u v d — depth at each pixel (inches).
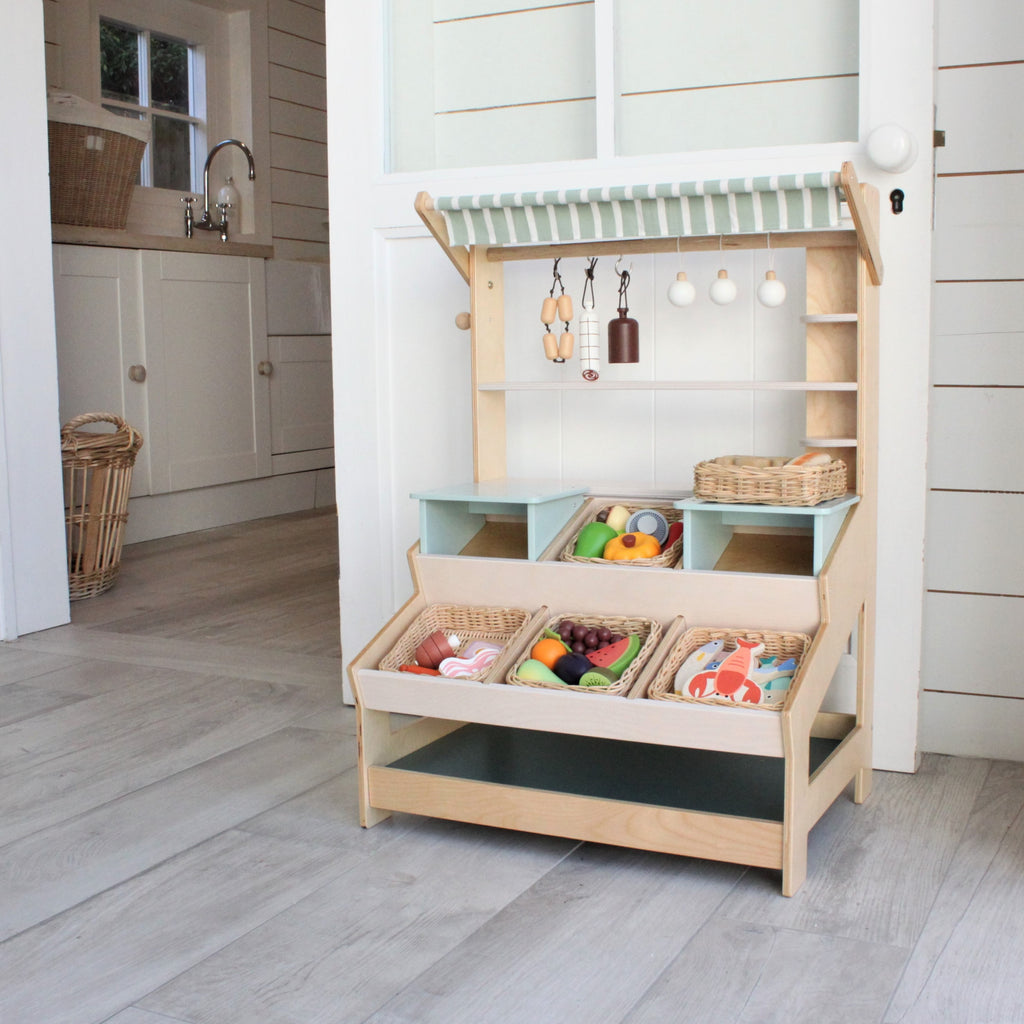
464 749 90.5
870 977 61.9
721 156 91.4
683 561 80.7
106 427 174.2
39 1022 58.9
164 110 200.1
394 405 106.8
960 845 78.5
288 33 216.4
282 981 62.3
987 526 93.2
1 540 130.6
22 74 129.9
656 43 97.0
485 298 94.4
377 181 103.8
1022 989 60.7
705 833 72.7
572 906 70.4
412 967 63.6
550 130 101.9
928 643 96.1
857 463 84.1
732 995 60.4
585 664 78.1
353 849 78.9
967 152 90.2
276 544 185.5
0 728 103.2
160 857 77.6
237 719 105.6
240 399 200.1
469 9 103.5
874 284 83.9
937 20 87.8
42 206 133.3
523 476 103.0
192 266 187.6
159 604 148.4
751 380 93.4
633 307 97.7
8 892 72.7
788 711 69.4
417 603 87.5
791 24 93.0
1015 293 90.2
